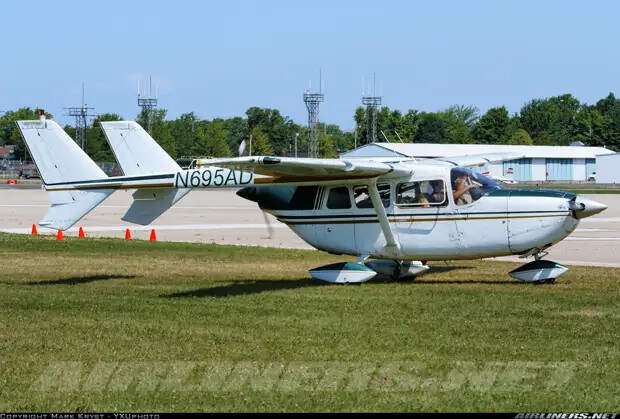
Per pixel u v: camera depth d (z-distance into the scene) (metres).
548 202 28.48
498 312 23.31
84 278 31.86
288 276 32.59
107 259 38.69
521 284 29.25
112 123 31.70
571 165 181.25
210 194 122.56
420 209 29.67
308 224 31.44
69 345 19.50
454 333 20.53
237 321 22.25
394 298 26.08
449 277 31.77
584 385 16.14
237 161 26.03
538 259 30.11
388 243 30.00
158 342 19.78
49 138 32.19
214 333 20.69
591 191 134.00
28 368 17.53
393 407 15.01
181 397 15.67
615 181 172.75
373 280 31.47
